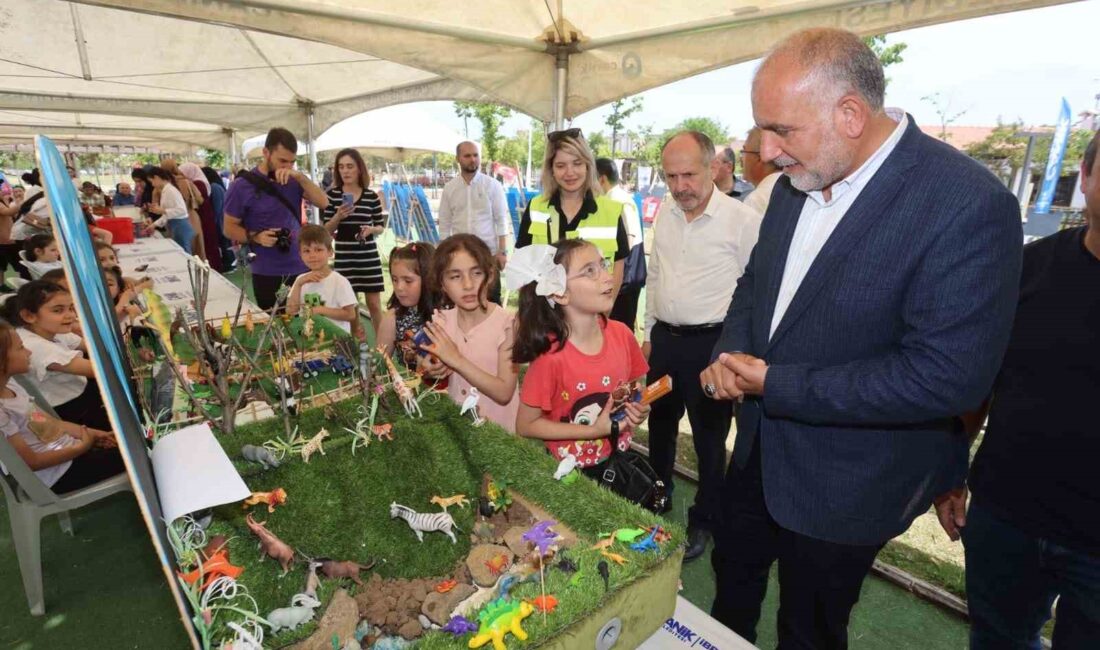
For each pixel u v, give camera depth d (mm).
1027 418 1242
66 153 22047
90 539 2479
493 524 1036
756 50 2555
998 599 1391
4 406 1913
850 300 1127
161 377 1683
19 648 1911
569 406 1651
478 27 2953
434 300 2299
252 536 940
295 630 798
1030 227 8078
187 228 7102
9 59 4777
